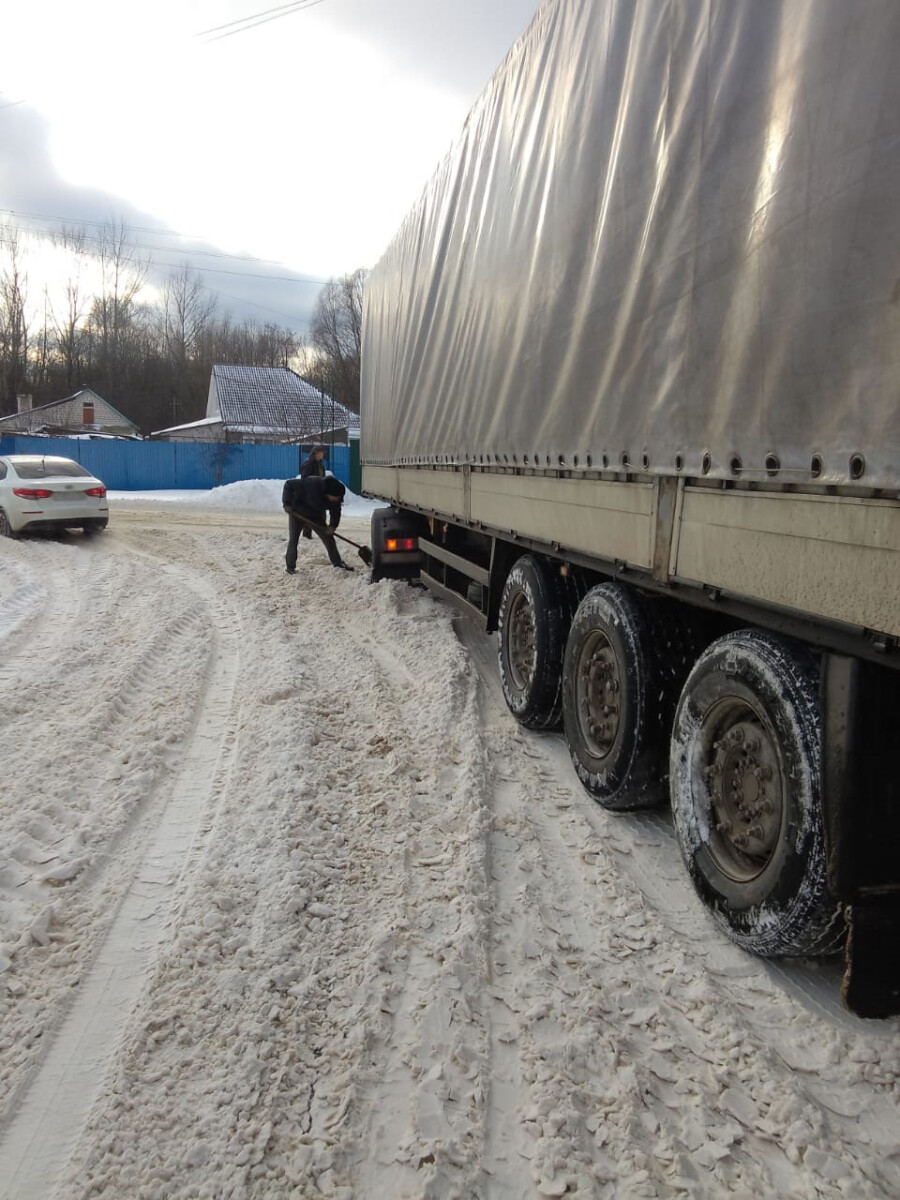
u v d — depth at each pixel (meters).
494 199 5.39
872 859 2.30
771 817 2.74
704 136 2.83
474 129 5.97
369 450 10.86
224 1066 2.44
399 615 8.34
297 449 32.38
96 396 57.22
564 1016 2.64
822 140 2.21
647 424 3.25
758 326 2.50
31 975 2.88
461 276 6.19
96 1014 2.70
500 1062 2.47
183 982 2.80
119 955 3.00
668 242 3.07
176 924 3.13
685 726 3.21
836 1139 2.16
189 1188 2.06
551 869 3.58
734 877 2.92
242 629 8.06
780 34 2.42
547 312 4.39
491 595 5.82
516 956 2.97
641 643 3.64
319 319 62.94
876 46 2.01
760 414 2.49
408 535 9.48
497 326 5.28
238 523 19.28
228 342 73.00
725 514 2.73
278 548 13.96
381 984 2.79
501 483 5.29
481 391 5.62
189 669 6.53
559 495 4.29
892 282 1.95
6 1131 2.26
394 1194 2.04
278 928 3.09
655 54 3.22
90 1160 2.14
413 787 4.34
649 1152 2.15
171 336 67.50
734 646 2.89
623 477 3.51
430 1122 2.24
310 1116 2.28
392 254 9.12
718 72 2.75
